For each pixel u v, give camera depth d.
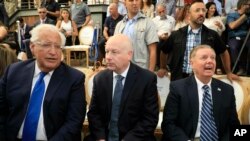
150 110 2.59
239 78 3.25
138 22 3.49
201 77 2.60
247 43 4.79
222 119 2.59
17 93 2.41
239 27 4.91
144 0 6.47
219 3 6.20
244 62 4.85
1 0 8.95
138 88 2.61
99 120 2.69
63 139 2.35
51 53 2.34
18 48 6.85
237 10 5.12
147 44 3.47
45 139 2.38
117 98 2.62
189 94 2.61
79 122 2.42
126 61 2.61
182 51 3.29
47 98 2.37
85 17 7.77
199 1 3.24
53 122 2.38
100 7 9.14
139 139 2.55
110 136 2.63
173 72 3.38
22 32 7.26
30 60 2.54
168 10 6.37
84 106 2.48
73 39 7.44
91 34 7.05
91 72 3.46
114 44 2.59
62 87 2.42
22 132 2.39
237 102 3.13
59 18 7.79
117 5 6.36
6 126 2.45
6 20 7.66
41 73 2.44
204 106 2.59
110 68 2.61
